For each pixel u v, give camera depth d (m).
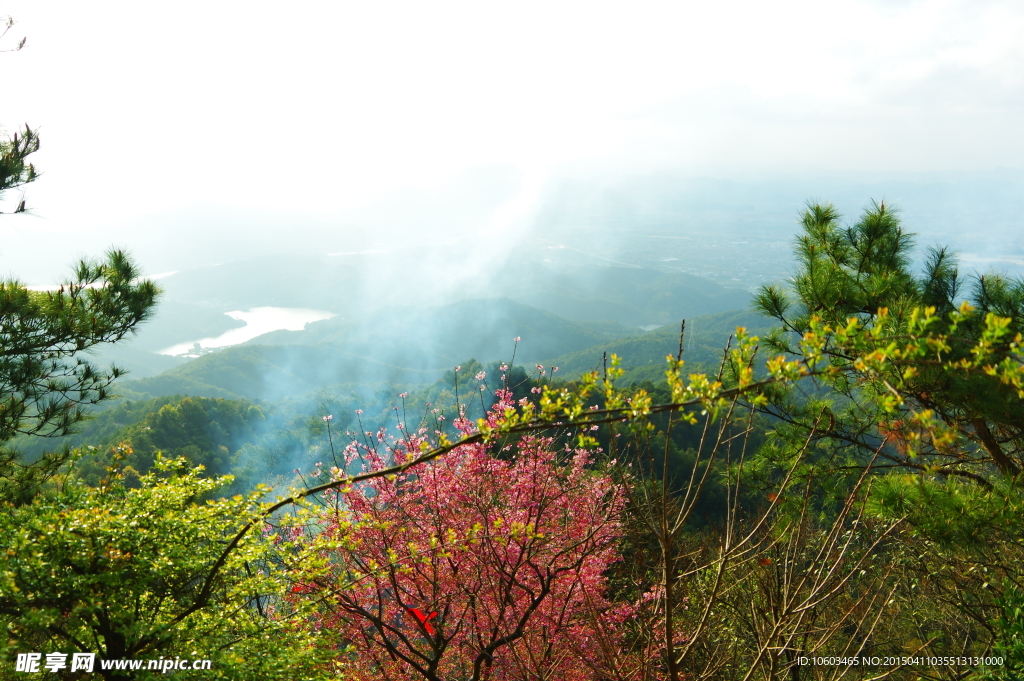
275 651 3.77
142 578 3.45
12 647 3.01
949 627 5.68
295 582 3.99
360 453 4.96
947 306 4.29
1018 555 4.52
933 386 3.79
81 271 6.18
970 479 4.06
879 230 4.70
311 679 3.87
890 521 3.99
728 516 2.93
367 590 4.61
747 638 4.29
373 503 4.74
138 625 3.26
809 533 4.39
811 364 2.54
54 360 5.95
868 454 4.32
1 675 3.14
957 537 3.39
